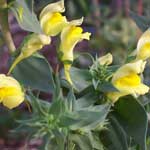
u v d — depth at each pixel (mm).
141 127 272
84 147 265
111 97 271
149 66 509
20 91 268
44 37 267
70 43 275
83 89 274
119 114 276
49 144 259
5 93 265
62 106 253
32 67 272
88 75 278
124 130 275
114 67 278
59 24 276
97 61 281
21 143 589
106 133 277
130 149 294
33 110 255
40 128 251
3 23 290
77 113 249
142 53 282
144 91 270
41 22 280
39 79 271
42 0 321
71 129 254
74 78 277
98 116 248
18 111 584
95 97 270
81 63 584
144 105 299
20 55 270
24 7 271
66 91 283
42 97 560
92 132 275
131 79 270
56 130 250
